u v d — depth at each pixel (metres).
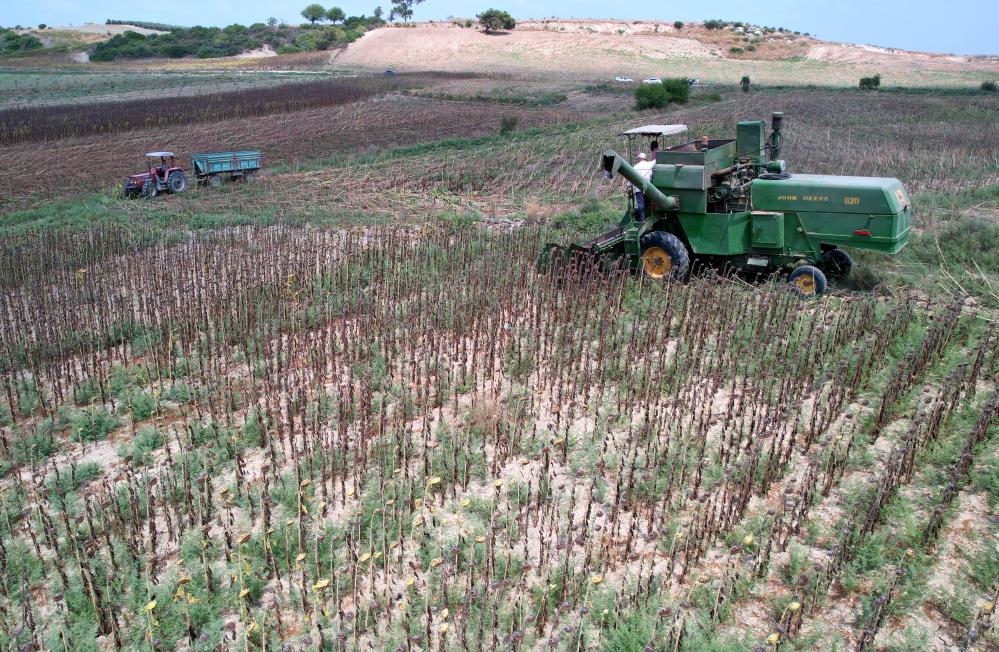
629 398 8.18
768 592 5.45
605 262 12.14
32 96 62.41
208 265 13.69
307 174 27.34
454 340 10.20
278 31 129.00
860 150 27.55
